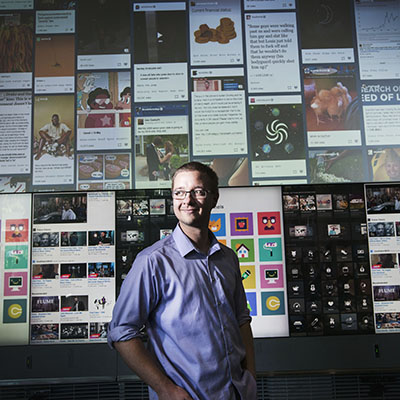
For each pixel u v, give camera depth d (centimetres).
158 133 211
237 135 212
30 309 198
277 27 222
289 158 211
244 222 206
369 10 224
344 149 213
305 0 224
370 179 211
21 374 193
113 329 100
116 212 205
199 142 211
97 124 211
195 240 111
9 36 217
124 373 194
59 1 220
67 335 196
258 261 204
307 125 214
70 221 204
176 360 98
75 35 218
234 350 103
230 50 220
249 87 217
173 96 215
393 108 218
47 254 201
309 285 203
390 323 201
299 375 196
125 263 202
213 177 112
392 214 209
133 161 209
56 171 207
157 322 102
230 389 99
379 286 203
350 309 201
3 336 196
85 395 194
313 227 207
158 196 206
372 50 223
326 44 222
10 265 200
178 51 218
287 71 219
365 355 198
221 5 223
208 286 105
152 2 222
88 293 199
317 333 200
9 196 204
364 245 206
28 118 211
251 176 209
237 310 120
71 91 213
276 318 200
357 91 219
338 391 197
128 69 216
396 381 198
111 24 219
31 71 214
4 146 208
